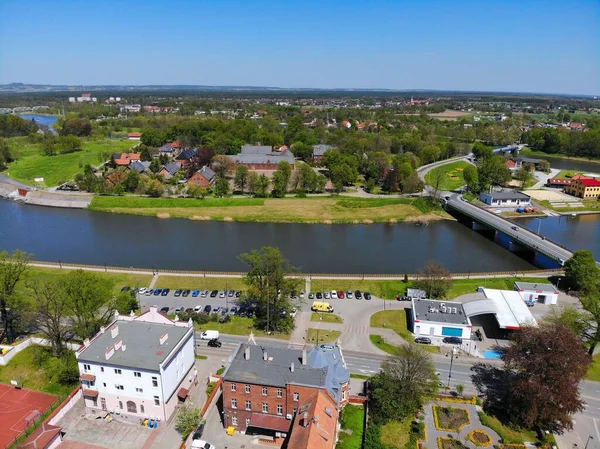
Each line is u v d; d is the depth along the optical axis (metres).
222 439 85.50
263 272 123.31
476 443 83.56
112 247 190.62
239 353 93.50
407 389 89.38
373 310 135.25
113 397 90.12
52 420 87.75
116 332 95.88
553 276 160.62
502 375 105.31
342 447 82.50
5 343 116.12
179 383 94.38
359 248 196.25
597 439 86.06
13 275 116.19
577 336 101.56
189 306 135.75
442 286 138.88
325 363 90.50
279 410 85.19
